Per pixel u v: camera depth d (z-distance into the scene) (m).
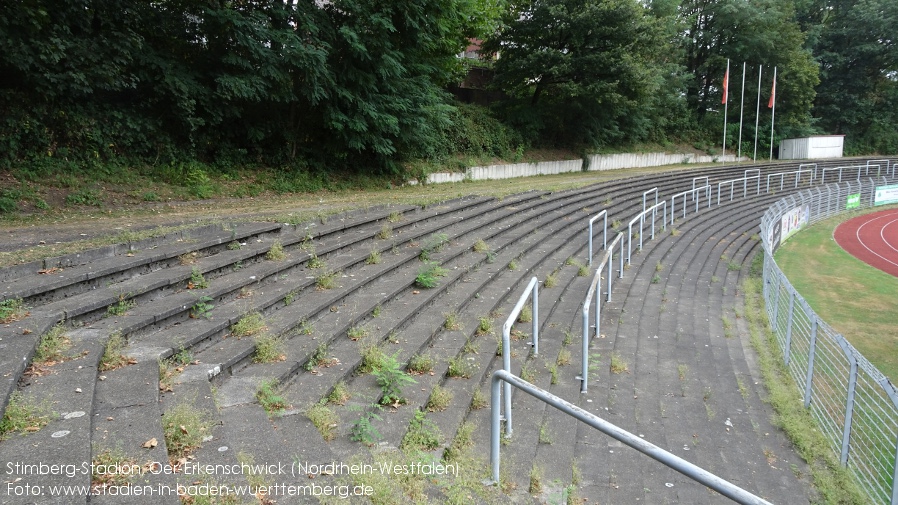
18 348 3.93
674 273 13.93
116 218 9.47
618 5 26.19
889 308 13.88
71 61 10.73
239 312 5.52
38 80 10.56
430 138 19.23
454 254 9.85
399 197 14.56
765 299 12.17
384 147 17.09
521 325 7.95
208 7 12.89
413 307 6.97
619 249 14.43
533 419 5.50
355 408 4.23
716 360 8.74
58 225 8.46
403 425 4.31
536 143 30.56
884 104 50.31
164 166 13.02
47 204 10.00
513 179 24.72
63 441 3.05
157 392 3.79
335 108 15.48
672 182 27.59
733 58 42.56
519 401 5.88
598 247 14.09
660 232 18.00
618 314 9.99
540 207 16.16
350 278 7.43
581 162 31.61
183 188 12.69
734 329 10.47
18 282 5.04
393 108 16.61
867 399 7.44
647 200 22.12
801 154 43.53
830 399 7.34
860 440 6.34
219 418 3.68
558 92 29.77
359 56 15.13
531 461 4.65
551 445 5.13
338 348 5.51
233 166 14.96
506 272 10.09
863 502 5.24
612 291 11.38
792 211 23.34
